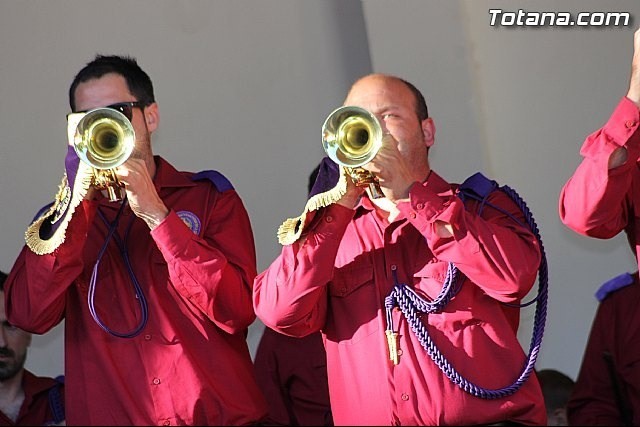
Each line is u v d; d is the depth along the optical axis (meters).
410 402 15.00
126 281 15.98
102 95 16.36
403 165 15.12
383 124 16.06
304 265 15.10
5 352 20.50
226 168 23.58
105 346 15.63
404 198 15.17
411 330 15.24
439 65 23.34
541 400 15.24
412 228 15.77
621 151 15.17
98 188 15.52
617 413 20.97
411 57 23.38
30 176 22.66
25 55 22.78
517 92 23.67
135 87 16.58
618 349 20.92
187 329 15.81
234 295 15.71
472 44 23.44
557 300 23.88
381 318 15.37
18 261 16.12
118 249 16.19
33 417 20.70
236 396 15.73
